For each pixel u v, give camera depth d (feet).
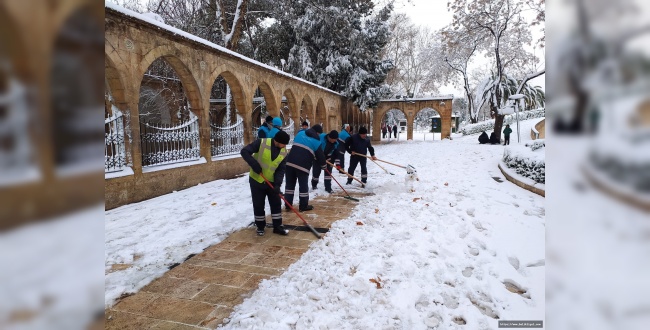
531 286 11.15
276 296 10.39
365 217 18.16
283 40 75.77
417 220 17.20
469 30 72.08
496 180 28.19
